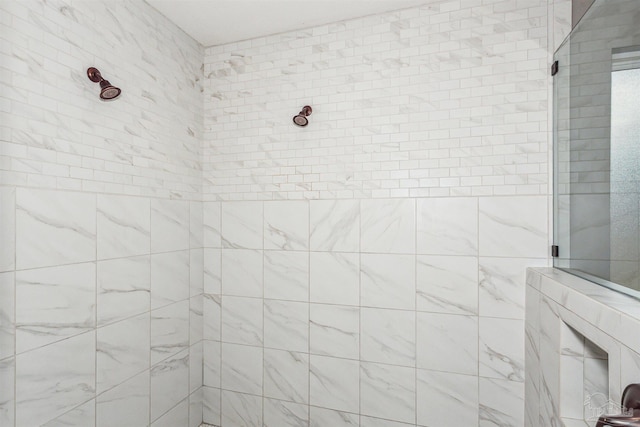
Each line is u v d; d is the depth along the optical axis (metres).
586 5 1.73
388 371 2.16
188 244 2.39
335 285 2.26
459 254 2.04
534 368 1.74
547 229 1.90
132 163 1.96
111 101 1.83
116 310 1.84
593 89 1.43
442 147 2.08
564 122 1.75
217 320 2.51
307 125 2.34
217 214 2.52
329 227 2.28
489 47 2.01
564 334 1.34
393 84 2.17
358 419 2.21
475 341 2.01
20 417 1.40
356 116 2.24
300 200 2.34
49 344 1.51
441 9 2.09
